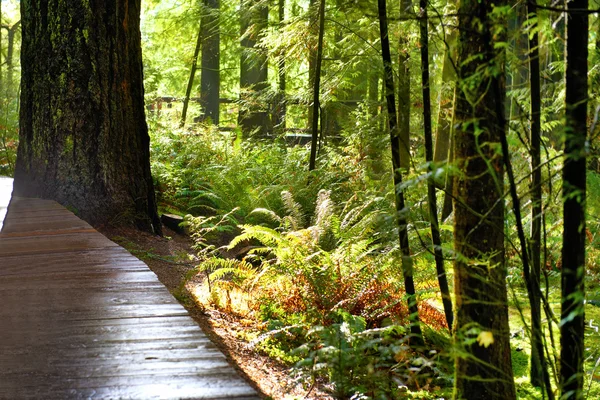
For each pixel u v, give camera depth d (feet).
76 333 9.91
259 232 19.45
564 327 7.82
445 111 16.40
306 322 16.44
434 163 7.41
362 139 30.66
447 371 14.05
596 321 17.29
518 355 16.08
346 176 31.81
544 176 12.19
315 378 13.47
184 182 34.01
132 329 10.08
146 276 13.53
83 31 24.02
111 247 16.63
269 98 49.19
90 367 8.52
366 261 17.95
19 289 12.57
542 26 7.79
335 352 12.52
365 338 13.75
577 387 7.78
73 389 7.80
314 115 31.94
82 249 16.38
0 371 8.43
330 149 36.68
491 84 8.73
